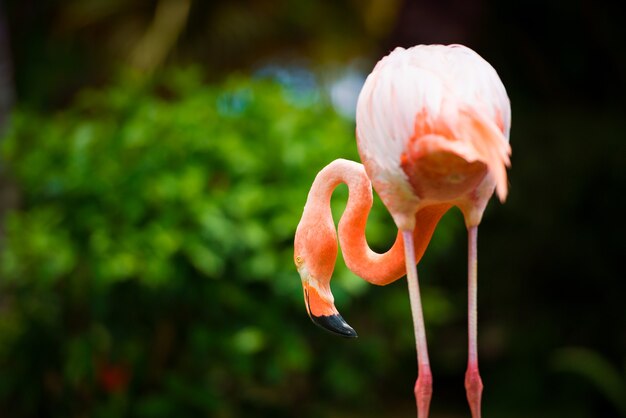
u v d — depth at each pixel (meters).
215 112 4.15
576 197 6.17
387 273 2.11
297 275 3.73
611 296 6.05
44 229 3.83
